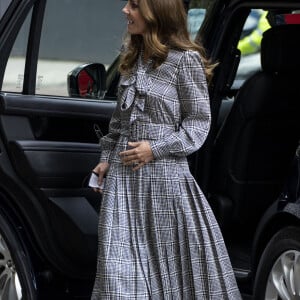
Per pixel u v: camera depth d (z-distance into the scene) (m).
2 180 18.58
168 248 16.33
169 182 16.31
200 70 16.38
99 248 16.33
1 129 18.39
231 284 16.41
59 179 18.70
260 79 18.95
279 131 19.53
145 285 16.14
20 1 18.47
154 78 16.41
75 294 20.31
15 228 19.11
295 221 17.09
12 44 18.45
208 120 16.50
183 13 16.45
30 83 18.72
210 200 19.78
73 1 19.20
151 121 16.39
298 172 17.00
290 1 17.70
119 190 16.44
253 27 21.50
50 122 18.91
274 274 17.19
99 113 19.27
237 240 20.61
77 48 19.31
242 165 19.44
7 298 19.14
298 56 18.77
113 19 19.78
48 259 19.14
